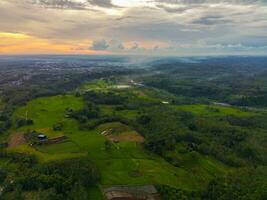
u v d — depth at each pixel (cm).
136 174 13200
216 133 18900
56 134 17612
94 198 11462
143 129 18325
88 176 12275
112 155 14925
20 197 11288
